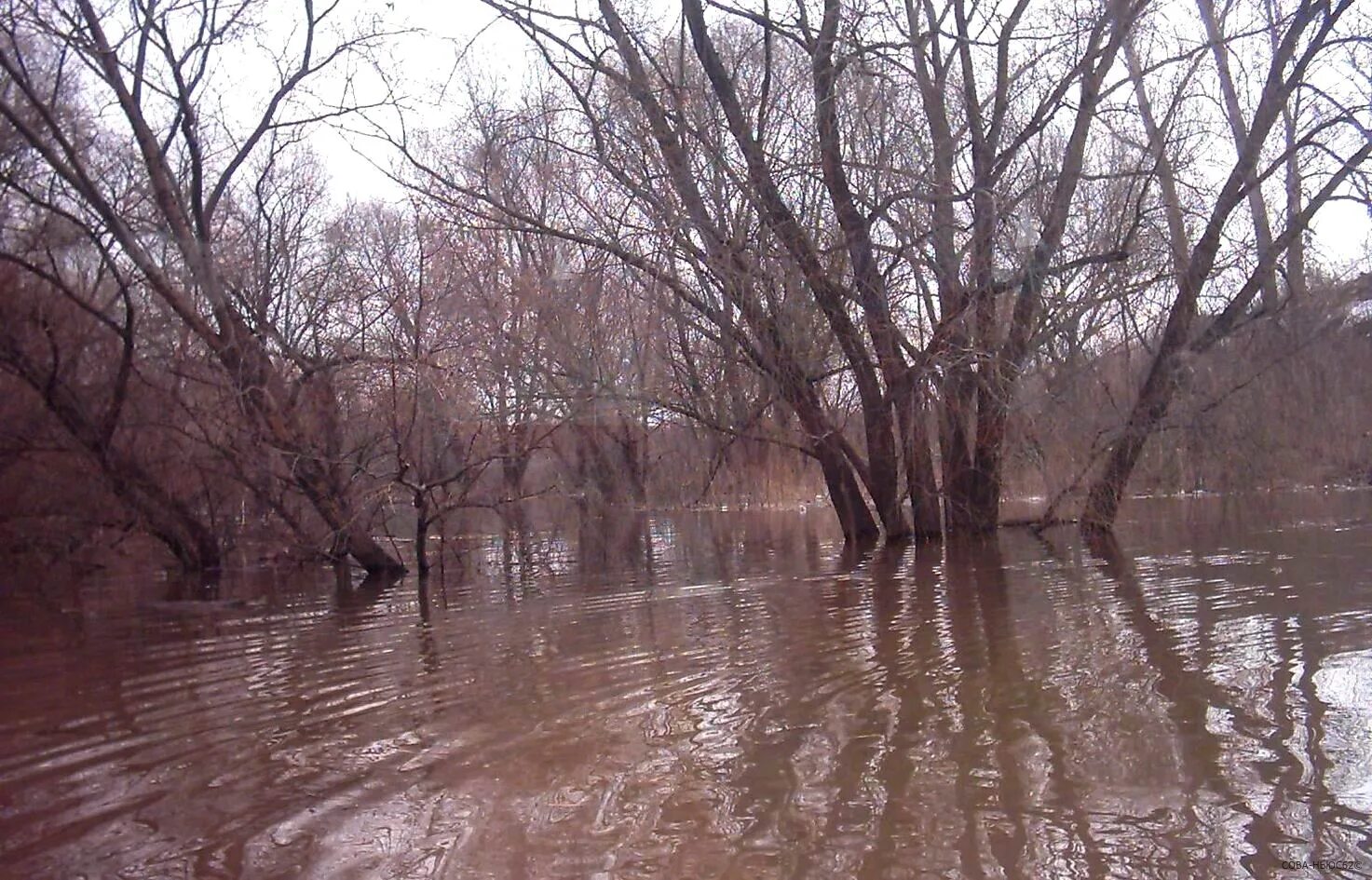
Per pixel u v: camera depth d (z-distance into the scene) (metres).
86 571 14.73
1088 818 4.12
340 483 13.64
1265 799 4.24
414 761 5.11
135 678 7.29
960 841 3.96
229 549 15.10
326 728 5.77
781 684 6.34
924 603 9.21
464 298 14.62
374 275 16.53
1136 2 13.77
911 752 4.95
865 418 15.91
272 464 13.16
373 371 13.77
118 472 13.52
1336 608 7.98
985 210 14.12
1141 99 15.00
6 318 12.70
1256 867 3.70
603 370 14.91
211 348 12.90
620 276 15.31
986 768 4.70
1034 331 14.67
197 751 5.42
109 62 12.45
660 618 8.91
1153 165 14.56
